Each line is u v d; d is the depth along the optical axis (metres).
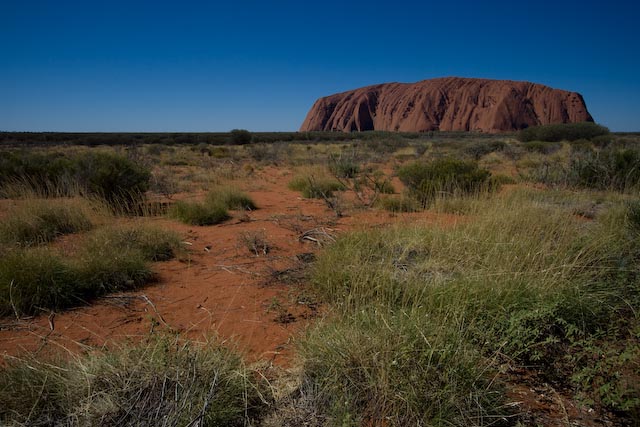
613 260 3.73
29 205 5.91
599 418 2.11
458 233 4.34
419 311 2.79
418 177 8.77
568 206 5.98
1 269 3.45
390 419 1.98
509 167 15.12
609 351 2.48
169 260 4.74
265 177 13.99
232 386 2.15
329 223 6.49
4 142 42.00
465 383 2.12
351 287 3.38
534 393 2.32
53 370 2.19
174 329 3.06
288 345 2.84
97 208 6.60
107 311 3.38
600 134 39.03
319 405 2.12
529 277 3.25
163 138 52.72
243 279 4.11
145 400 2.00
